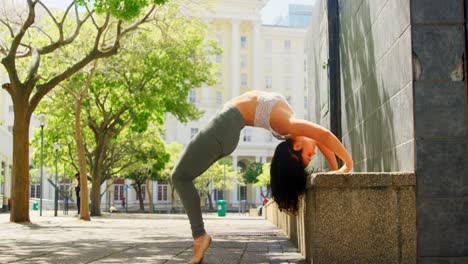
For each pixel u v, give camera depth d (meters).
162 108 26.48
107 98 27.25
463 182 4.07
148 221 18.06
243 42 88.06
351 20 7.73
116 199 74.19
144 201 77.50
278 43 90.44
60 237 8.74
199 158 4.31
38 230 11.10
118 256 5.47
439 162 4.09
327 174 3.99
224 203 35.12
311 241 4.20
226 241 7.42
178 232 10.36
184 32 23.33
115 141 32.47
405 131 4.45
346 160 4.17
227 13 85.75
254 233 9.38
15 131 13.81
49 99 25.23
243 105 4.35
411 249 4.02
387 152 5.29
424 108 4.17
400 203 4.04
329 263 4.02
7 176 35.12
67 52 20.19
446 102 4.16
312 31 12.82
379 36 5.70
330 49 9.20
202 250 4.44
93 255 5.59
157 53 23.09
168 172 55.25
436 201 4.05
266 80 89.62
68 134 29.11
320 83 11.11
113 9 11.97
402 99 4.57
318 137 4.18
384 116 5.44
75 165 33.19
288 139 4.34
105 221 17.50
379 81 5.71
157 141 35.59
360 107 7.05
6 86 13.73
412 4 4.27
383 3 5.46
